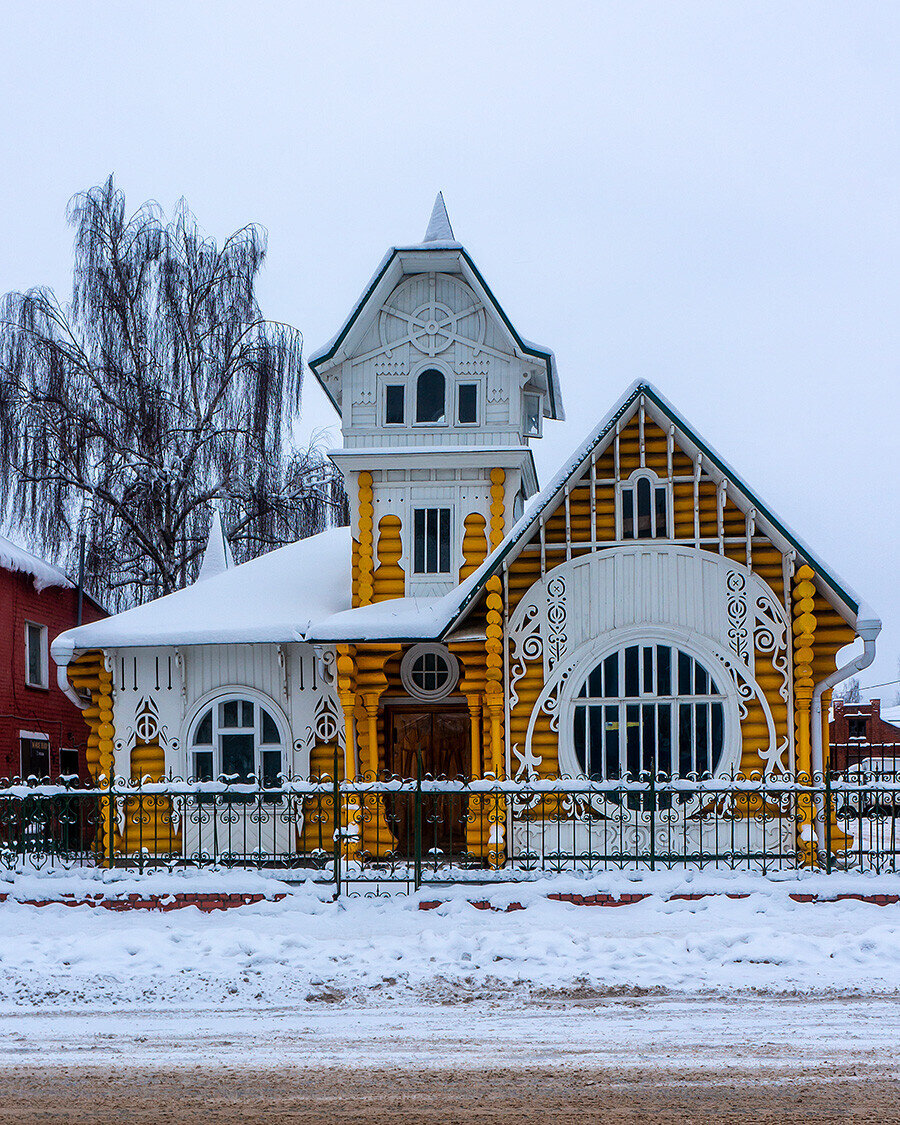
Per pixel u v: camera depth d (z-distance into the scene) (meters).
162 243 33.09
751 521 17.72
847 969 12.01
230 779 19.88
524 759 17.69
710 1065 8.89
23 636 28.02
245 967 12.19
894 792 16.23
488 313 21.36
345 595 21.55
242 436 32.19
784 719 17.45
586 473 18.20
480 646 17.95
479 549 21.00
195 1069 8.88
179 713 20.11
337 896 15.66
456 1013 10.73
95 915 15.16
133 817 19.80
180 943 13.11
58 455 31.12
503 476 21.11
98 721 20.70
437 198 21.91
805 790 16.19
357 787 16.48
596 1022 10.30
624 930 13.67
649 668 17.81
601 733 17.77
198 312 33.03
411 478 21.25
